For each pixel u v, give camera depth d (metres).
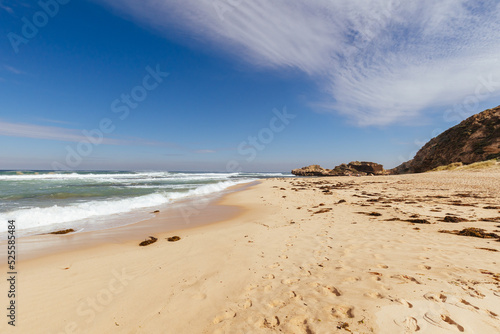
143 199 14.23
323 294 3.26
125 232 7.57
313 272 4.08
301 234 6.66
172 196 16.81
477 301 2.71
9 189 17.70
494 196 12.23
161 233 7.43
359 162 81.56
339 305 2.91
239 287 3.71
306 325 2.61
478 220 7.30
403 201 11.97
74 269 4.50
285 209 11.48
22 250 5.70
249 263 4.68
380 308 2.70
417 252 4.68
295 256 4.95
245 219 9.55
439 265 3.94
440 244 5.15
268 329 2.64
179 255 5.25
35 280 4.04
